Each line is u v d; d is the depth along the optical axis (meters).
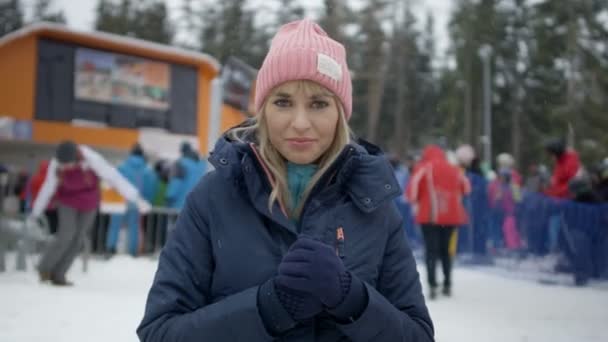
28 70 15.87
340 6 29.41
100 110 16.55
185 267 1.43
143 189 9.79
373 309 1.30
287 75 1.46
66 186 6.33
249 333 1.28
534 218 8.37
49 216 9.52
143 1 42.91
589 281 7.63
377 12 31.59
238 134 1.63
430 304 6.15
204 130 17.77
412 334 1.41
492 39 35.38
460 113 37.66
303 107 1.47
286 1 38.62
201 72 17.72
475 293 6.96
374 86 31.94
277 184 1.43
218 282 1.42
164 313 1.38
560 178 8.95
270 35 38.94
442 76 39.50
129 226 9.77
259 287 1.30
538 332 4.81
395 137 38.78
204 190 1.49
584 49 28.55
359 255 1.43
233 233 1.42
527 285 7.61
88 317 4.71
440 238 6.75
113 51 16.66
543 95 35.38
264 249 1.40
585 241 7.70
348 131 1.54
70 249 6.45
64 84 16.16
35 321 4.47
